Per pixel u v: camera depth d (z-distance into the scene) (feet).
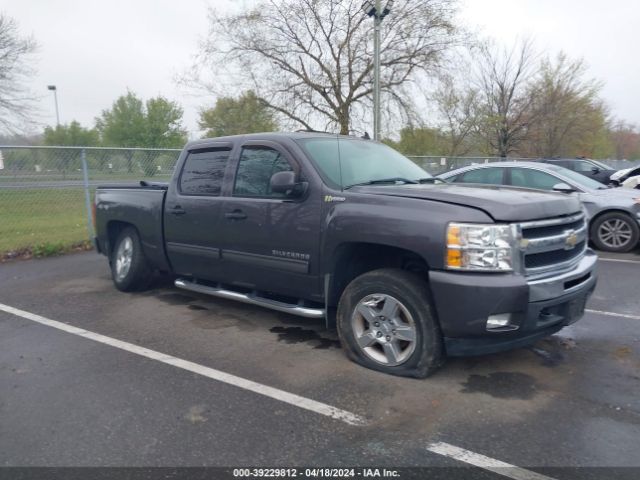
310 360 14.10
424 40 75.82
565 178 30.66
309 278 14.51
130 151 38.99
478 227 11.44
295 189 14.11
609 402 11.57
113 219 21.42
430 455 9.64
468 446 9.91
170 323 17.47
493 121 80.79
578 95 90.94
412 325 12.50
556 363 13.70
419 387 12.33
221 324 17.31
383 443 10.05
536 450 9.75
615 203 29.27
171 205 18.61
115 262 21.99
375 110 57.11
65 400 11.96
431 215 11.96
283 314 18.35
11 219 37.09
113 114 166.61
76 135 164.25
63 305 19.84
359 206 13.15
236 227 16.11
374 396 11.94
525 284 11.36
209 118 86.74
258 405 11.62
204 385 12.67
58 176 34.81
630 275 23.81
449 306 11.64
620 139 194.18
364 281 13.21
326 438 10.26
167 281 23.48
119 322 17.63
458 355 12.12
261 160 15.92
